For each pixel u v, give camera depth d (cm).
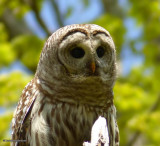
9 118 1316
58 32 964
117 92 1553
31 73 1894
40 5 1897
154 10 1839
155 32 1869
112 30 1727
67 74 955
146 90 1888
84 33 950
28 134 991
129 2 1900
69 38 946
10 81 1397
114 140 1016
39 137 961
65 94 954
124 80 1903
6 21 2081
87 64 955
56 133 961
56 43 951
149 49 1877
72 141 973
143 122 1528
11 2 1809
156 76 1872
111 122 1004
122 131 1580
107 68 974
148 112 1608
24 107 1000
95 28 959
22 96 1030
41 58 980
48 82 961
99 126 829
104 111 989
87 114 968
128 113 1591
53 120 959
